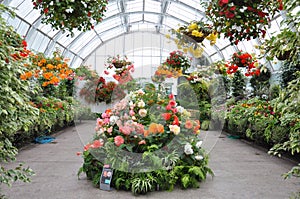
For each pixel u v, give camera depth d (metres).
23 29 7.84
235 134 7.84
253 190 3.31
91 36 12.73
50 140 7.00
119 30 13.82
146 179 3.17
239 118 7.07
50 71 6.52
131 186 3.24
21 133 5.71
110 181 3.27
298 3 1.69
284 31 1.86
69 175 3.89
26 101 2.37
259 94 8.22
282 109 2.00
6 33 2.30
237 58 4.80
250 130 6.33
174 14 11.44
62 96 8.39
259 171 4.18
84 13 2.79
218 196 3.11
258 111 6.15
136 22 13.55
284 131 4.58
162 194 3.15
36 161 4.76
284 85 6.85
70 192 3.21
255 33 2.62
